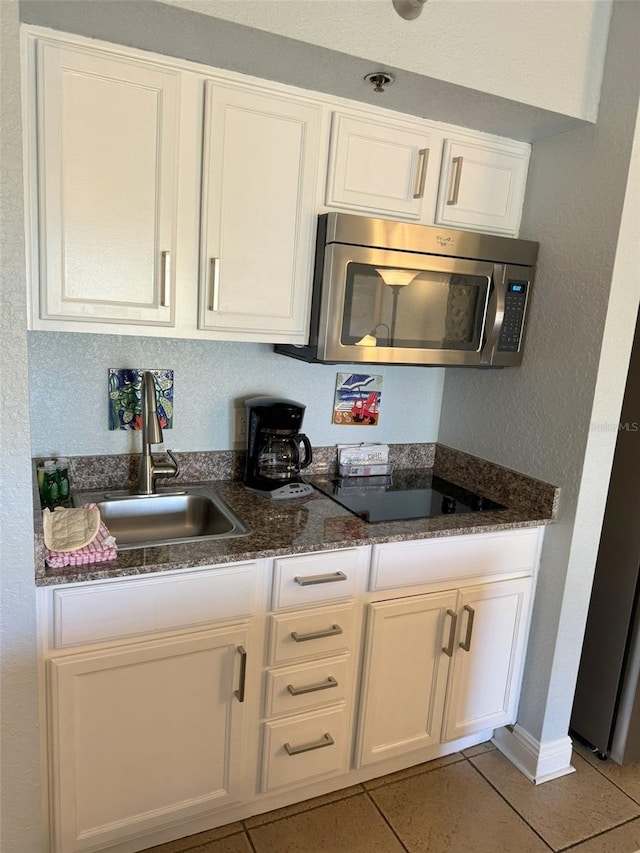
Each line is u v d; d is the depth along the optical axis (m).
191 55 1.49
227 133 1.58
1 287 1.20
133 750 1.54
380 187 1.80
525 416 2.05
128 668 1.48
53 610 1.38
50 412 1.84
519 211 2.04
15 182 1.18
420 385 2.40
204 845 1.70
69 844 1.51
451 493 2.18
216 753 1.65
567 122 1.80
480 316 1.96
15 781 1.41
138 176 1.51
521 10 1.61
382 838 1.76
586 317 1.83
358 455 2.31
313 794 1.89
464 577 1.89
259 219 1.67
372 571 1.73
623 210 1.72
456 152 1.88
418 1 1.44
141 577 1.44
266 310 1.73
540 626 2.03
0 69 1.13
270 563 1.60
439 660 1.92
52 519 1.53
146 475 1.88
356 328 1.77
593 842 1.80
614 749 2.12
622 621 2.04
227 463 2.10
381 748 1.90
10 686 1.36
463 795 1.95
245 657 1.59
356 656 1.79
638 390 1.96
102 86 1.44
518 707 2.13
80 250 1.49
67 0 1.24
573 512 1.89
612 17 1.73
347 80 1.59
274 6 1.35
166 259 1.57
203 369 2.02
